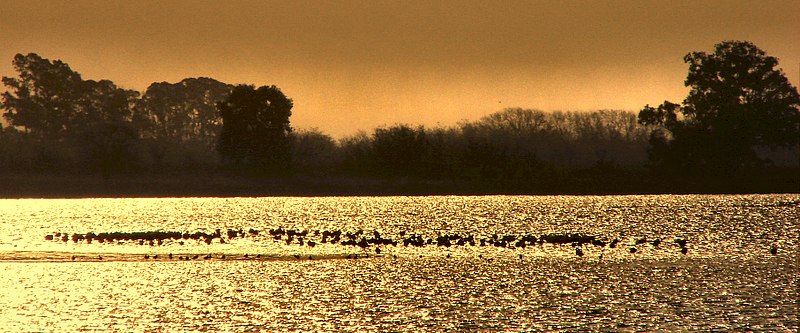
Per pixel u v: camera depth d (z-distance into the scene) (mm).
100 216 92438
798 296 43469
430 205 106688
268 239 67438
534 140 184375
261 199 118750
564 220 86625
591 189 123250
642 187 123312
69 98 177500
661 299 43031
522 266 52750
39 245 63156
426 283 47156
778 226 78875
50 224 82938
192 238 67938
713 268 51750
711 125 125000
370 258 56156
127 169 128375
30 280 47750
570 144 188875
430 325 38531
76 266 52562
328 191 123750
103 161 127875
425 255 57562
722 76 124875
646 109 127375
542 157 178875
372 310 41094
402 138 130375
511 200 113812
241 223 84500
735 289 45156
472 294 44312
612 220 86188
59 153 142000
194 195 123375
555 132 189875
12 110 174500
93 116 177625
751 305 41594
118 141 129250
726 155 122125
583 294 44219
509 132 185125
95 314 40281
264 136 127812
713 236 70562
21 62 176000
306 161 136750
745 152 123625
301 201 114375
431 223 83875
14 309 41000
